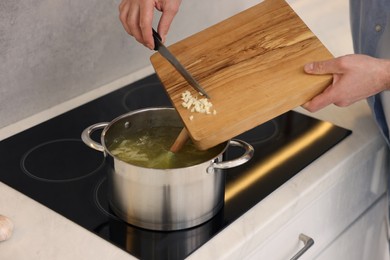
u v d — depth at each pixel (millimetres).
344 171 1229
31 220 1016
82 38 1366
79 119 1331
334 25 1823
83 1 1331
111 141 1081
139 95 1441
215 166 977
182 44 1200
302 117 1359
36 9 1245
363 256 1527
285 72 1097
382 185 1444
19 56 1253
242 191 1110
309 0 1991
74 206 1059
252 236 1013
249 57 1145
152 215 991
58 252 949
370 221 1487
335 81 1064
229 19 1252
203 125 984
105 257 944
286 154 1223
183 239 989
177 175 953
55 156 1203
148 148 1081
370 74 1052
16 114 1301
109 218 1031
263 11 1258
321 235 1273
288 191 1116
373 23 1214
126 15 1147
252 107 1021
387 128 1287
